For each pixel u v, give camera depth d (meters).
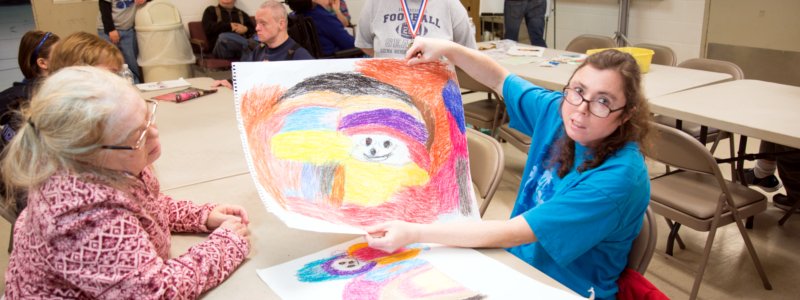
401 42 2.52
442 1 2.49
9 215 1.42
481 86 3.16
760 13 4.37
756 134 2.06
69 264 0.87
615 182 1.11
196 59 5.24
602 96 1.08
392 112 1.30
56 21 4.98
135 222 0.93
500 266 1.06
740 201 2.18
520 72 3.11
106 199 0.89
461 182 1.26
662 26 5.09
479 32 6.06
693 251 2.58
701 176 2.42
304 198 1.12
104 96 0.86
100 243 0.87
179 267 0.97
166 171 1.68
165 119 2.31
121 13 4.82
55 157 0.86
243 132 1.20
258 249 1.16
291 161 1.18
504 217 2.83
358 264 1.08
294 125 1.24
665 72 3.10
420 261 1.08
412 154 1.26
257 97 1.25
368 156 1.23
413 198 1.19
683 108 2.34
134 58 5.01
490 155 1.61
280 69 1.29
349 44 4.27
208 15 5.20
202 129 2.15
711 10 4.67
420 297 0.97
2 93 1.98
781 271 2.39
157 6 4.90
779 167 2.85
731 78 2.95
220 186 1.54
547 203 1.14
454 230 1.10
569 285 1.22
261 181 1.12
